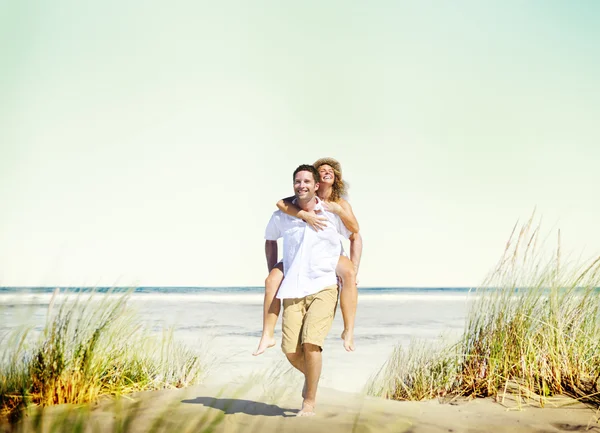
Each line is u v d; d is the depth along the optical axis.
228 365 5.54
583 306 4.01
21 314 3.32
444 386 4.01
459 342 4.27
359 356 6.95
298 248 3.51
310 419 3.12
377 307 14.52
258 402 3.61
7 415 2.95
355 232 3.91
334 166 4.26
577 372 3.79
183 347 5.05
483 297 4.22
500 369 3.89
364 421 3.10
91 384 3.47
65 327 3.58
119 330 3.96
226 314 12.04
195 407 3.31
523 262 4.16
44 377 3.30
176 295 19.34
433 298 18.89
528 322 3.96
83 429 2.75
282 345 3.43
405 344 7.76
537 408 3.39
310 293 3.39
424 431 2.95
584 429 3.03
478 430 3.00
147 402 3.41
